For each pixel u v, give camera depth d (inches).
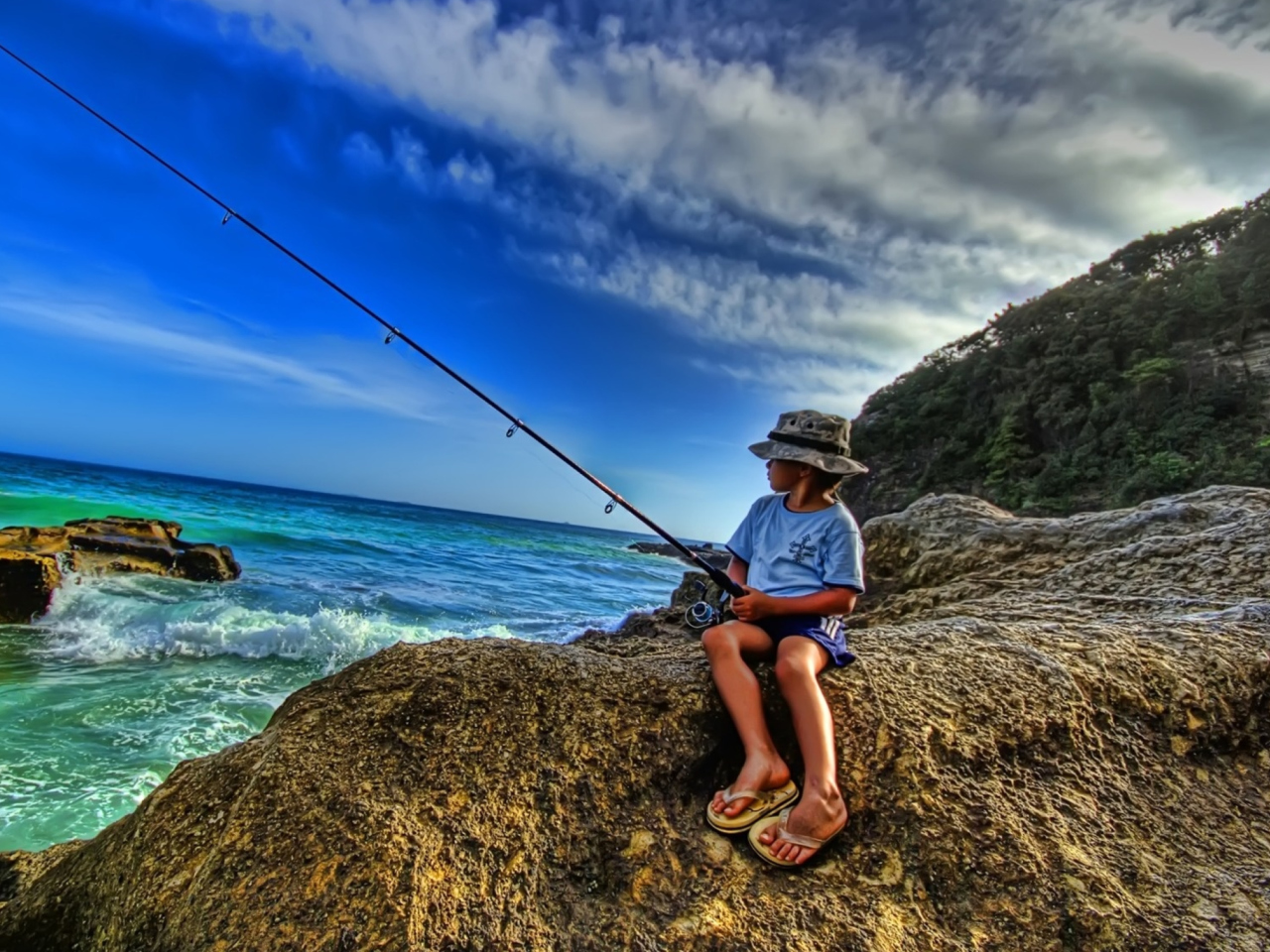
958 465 1711.4
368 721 76.2
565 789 72.2
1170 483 1157.7
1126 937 62.6
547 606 625.3
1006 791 76.4
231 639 357.4
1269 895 68.6
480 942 59.4
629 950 60.5
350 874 61.1
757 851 68.8
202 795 76.1
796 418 94.2
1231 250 1642.5
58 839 168.6
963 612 153.5
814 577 86.6
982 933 63.7
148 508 883.4
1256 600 131.3
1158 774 84.6
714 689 84.0
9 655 311.0
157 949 63.8
